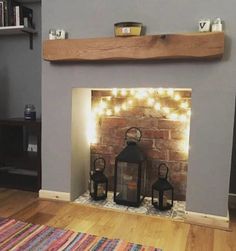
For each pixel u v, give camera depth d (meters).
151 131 2.47
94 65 2.19
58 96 2.32
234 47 1.86
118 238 1.76
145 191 2.49
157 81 2.04
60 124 2.33
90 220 2.01
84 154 2.57
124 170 2.30
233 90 1.88
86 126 2.58
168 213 2.16
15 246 1.63
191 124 1.98
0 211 2.14
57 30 2.21
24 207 2.22
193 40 1.85
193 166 2.00
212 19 1.90
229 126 1.91
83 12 2.20
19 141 2.83
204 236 1.82
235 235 1.84
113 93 2.56
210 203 1.98
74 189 2.41
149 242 1.73
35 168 2.54
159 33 2.02
